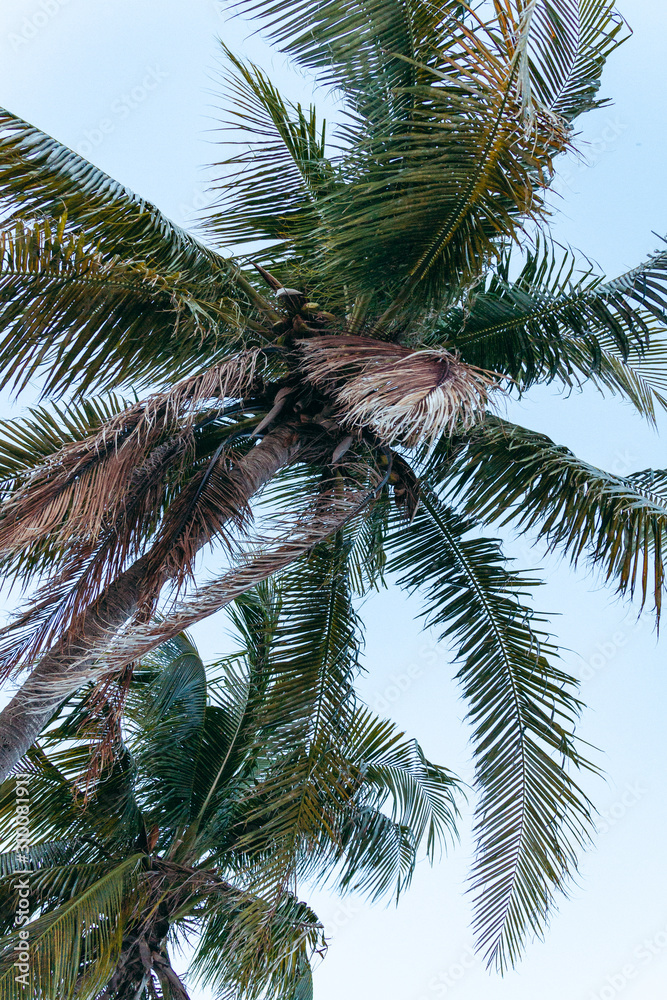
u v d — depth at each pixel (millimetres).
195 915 9016
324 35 5539
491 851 6875
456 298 6570
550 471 7262
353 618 7359
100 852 8547
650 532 6648
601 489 6684
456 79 4957
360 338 6395
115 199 6402
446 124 5227
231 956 7352
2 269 5859
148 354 6793
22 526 5543
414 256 6098
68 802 8430
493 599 7777
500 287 8094
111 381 6707
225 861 9250
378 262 6152
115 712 6254
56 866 7809
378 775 9641
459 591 7895
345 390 5414
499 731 7273
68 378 6438
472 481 7828
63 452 5941
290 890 6961
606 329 7906
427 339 7859
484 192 5582
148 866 8648
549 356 7879
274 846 6547
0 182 6023
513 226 5680
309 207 7734
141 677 10055
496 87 4926
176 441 6742
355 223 5809
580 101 6531
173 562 5910
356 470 6738
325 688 6992
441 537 8117
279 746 6734
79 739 8156
